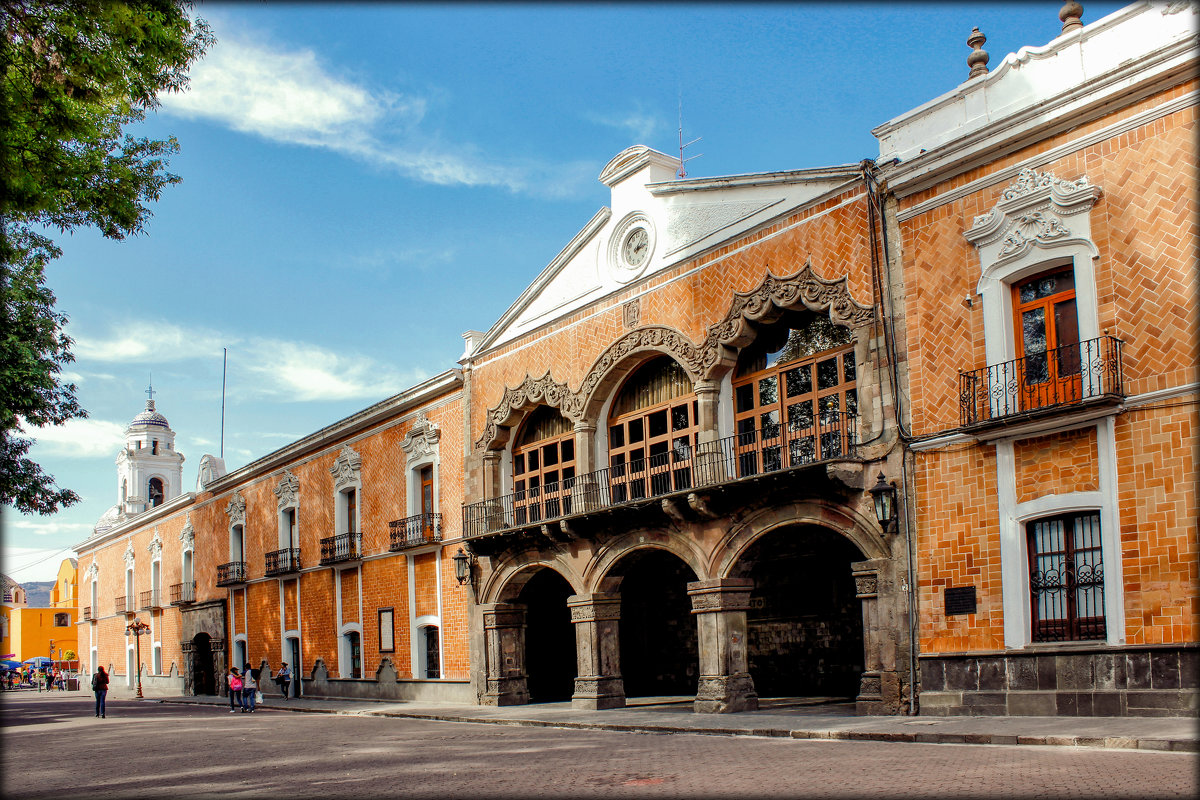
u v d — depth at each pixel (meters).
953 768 10.45
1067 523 14.52
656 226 21.89
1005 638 14.92
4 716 33.28
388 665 30.62
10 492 25.77
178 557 49.31
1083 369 14.25
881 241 17.23
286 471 38.47
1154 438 13.42
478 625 26.20
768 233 19.30
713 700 18.86
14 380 24.23
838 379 18.50
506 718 21.16
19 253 19.73
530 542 24.31
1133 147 13.93
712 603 19.17
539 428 25.94
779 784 10.10
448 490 28.45
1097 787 8.79
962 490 15.71
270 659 38.47
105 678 31.89
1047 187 14.84
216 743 19.44
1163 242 13.51
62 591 87.31
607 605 22.39
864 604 16.89
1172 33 13.91
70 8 12.30
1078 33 14.93
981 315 15.66
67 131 13.19
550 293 24.97
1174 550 13.12
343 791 11.41
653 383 22.59
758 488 18.41
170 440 71.56
